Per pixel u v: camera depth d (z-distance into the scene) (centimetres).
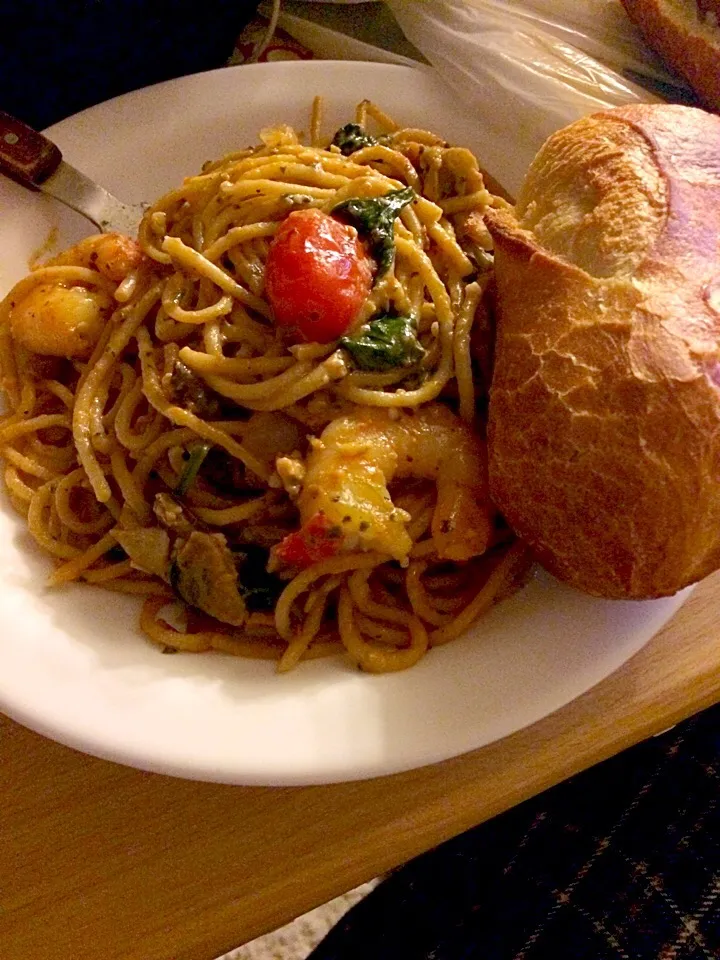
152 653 29
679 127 30
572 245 29
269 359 32
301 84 39
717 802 41
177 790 29
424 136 39
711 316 26
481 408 33
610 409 26
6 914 27
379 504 29
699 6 41
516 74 40
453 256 34
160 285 33
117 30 37
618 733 30
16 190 35
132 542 31
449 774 29
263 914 27
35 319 33
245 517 32
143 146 37
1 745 29
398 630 31
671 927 39
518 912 40
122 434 32
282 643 31
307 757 25
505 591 31
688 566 27
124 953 26
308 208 33
